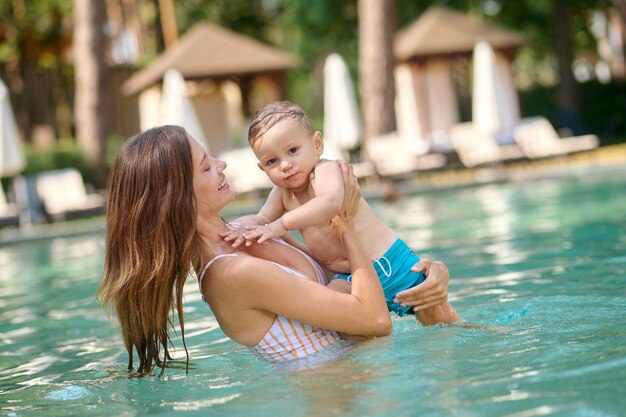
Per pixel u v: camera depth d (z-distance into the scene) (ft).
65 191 49.37
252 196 53.57
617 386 8.15
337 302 10.42
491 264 18.79
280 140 10.96
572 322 11.53
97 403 9.93
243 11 111.04
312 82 115.34
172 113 54.49
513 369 9.16
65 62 88.48
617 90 79.51
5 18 86.58
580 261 17.63
